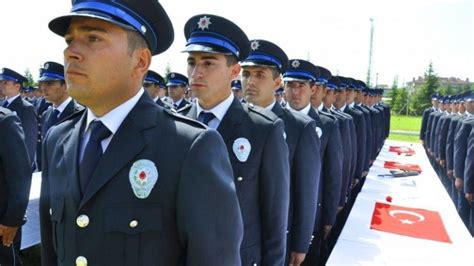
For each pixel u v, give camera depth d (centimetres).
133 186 113
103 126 121
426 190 421
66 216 121
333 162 351
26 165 295
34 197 362
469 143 553
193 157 116
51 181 132
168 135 121
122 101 122
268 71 280
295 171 270
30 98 1402
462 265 232
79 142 128
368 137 652
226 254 121
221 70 212
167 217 114
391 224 305
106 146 121
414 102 4478
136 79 124
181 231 114
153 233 112
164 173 114
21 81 598
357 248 256
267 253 215
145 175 113
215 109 216
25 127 534
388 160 652
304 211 268
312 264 359
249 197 207
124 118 121
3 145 282
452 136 731
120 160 114
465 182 559
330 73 491
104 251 111
